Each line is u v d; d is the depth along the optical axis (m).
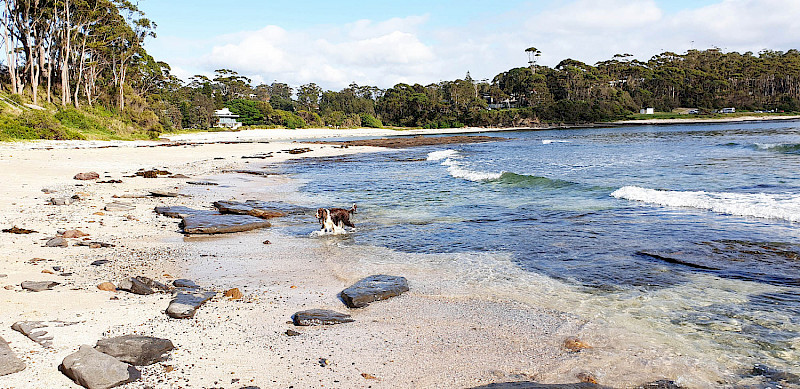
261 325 6.15
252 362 5.08
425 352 5.39
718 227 11.16
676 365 4.96
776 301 6.66
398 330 6.05
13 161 27.00
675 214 12.91
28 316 6.04
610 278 8.00
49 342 5.26
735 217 12.20
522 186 19.88
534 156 37.69
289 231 12.45
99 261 9.03
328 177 25.58
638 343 5.52
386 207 16.02
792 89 154.25
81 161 29.38
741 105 149.50
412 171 28.09
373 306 6.98
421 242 11.07
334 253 10.17
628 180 20.64
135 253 9.84
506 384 4.48
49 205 14.52
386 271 8.80
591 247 10.03
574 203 15.48
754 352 5.21
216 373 4.80
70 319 6.02
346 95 165.25
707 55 183.88
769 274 7.80
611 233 11.18
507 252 9.95
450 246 10.62
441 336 5.85
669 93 159.12
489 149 48.81
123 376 4.50
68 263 8.82
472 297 7.30
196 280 8.18
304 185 21.97
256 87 180.25
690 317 6.24
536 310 6.68
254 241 11.28
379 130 123.94
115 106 75.44
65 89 62.97
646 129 92.50
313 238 11.65
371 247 10.70
